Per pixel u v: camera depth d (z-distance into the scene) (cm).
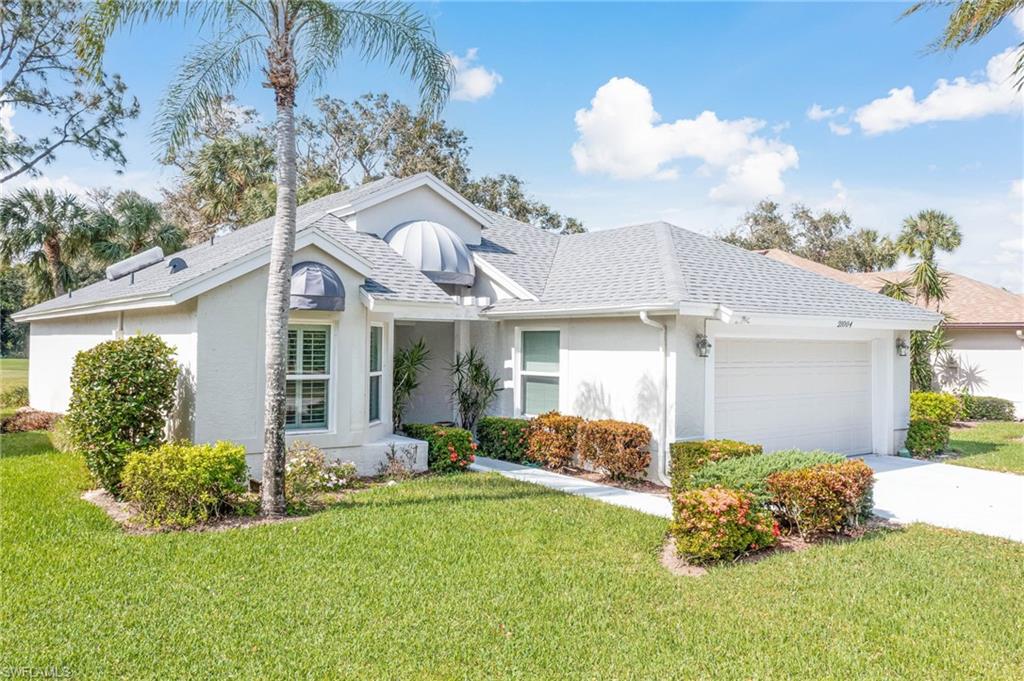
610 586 777
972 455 1806
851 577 816
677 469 1273
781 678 573
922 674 582
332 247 1347
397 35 1176
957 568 852
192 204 4709
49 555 847
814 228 6091
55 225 3419
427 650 614
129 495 1058
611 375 1515
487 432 1716
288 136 1095
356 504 1148
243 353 1255
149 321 1476
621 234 2028
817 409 1683
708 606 724
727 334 1462
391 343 1568
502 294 1802
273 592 741
